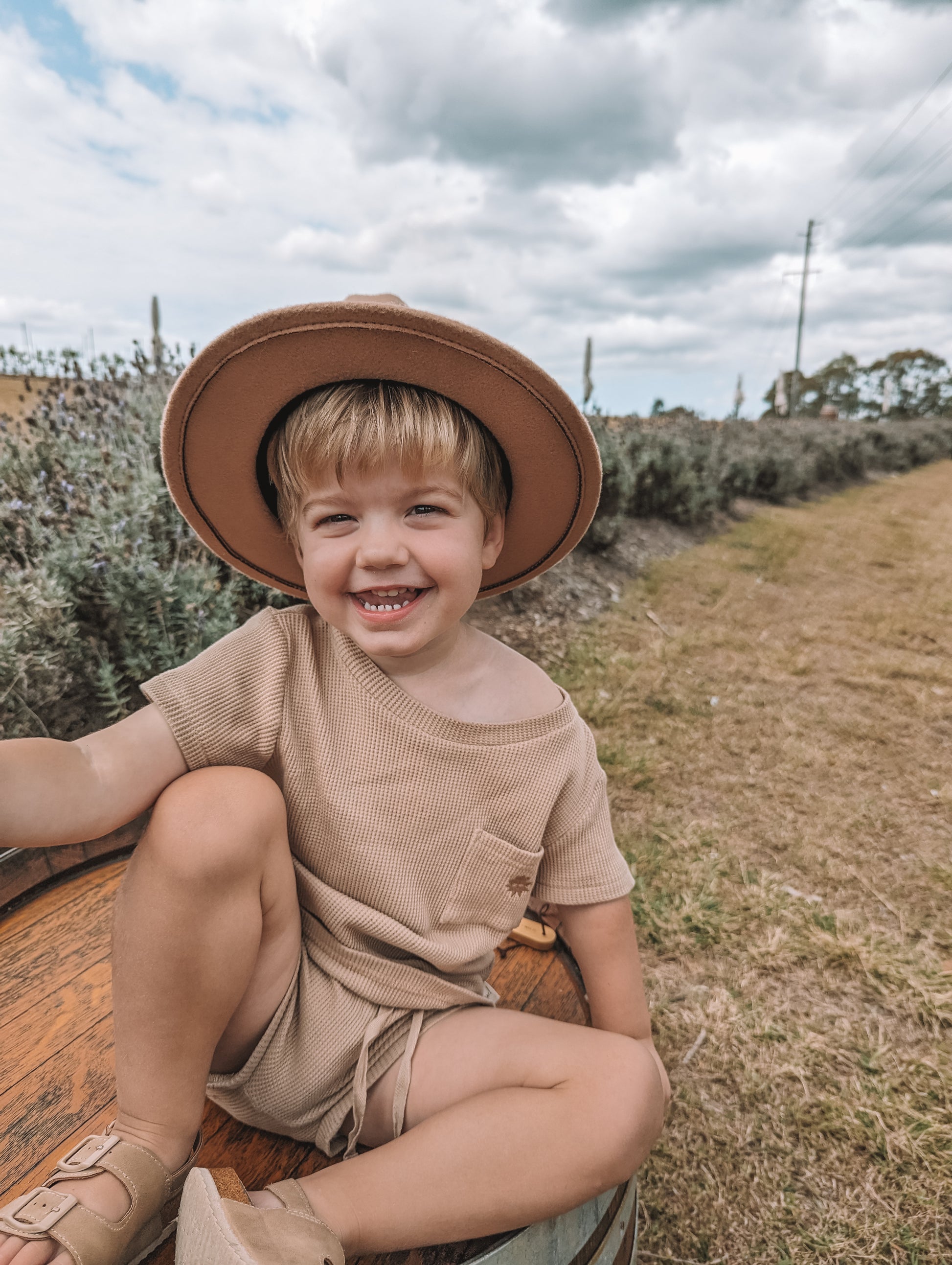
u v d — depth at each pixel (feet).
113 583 7.06
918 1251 4.19
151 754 3.09
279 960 3.25
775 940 6.55
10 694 6.27
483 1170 2.79
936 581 19.58
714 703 11.42
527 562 4.02
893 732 11.04
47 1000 4.05
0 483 8.47
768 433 39.58
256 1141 3.40
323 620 3.58
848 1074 5.31
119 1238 2.56
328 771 3.34
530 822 3.51
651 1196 4.46
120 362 12.14
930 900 7.36
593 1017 3.89
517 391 3.07
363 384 3.03
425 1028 3.42
